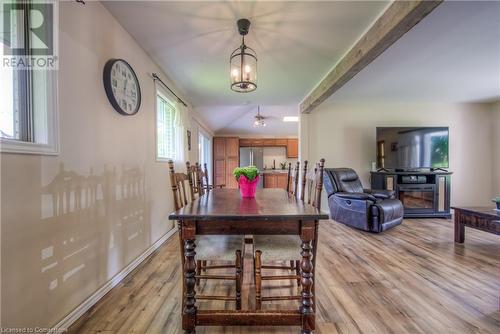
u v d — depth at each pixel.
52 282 1.36
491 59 2.83
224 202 1.83
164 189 3.18
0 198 1.09
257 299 1.52
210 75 3.28
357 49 2.41
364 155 4.92
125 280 2.07
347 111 4.91
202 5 1.87
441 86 3.85
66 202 1.46
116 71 1.98
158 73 2.98
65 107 1.47
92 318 1.56
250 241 2.59
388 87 3.89
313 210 1.50
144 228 2.56
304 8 1.91
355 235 3.42
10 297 1.13
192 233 1.44
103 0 1.79
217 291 1.92
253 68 2.63
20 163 1.18
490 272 2.25
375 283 2.05
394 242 3.12
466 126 4.87
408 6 1.70
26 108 1.30
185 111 4.27
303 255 1.44
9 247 1.13
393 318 1.59
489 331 1.46
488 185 4.86
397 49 2.57
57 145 1.40
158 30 2.20
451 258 2.59
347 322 1.55
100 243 1.80
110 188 1.94
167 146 3.64
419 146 4.57
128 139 2.24
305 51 2.62
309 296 1.43
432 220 4.35
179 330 1.46
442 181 4.46
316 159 4.90
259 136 8.51
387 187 4.41
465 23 2.08
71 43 1.52
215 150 8.18
